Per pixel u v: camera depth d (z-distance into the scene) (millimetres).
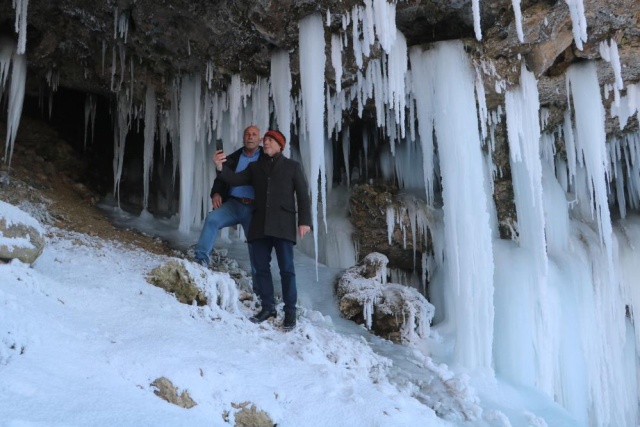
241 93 6672
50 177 7660
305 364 3957
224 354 3570
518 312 6488
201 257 4918
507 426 4316
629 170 8617
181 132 7078
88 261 4875
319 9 5668
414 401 4043
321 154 5934
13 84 6926
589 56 6359
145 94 7516
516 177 7133
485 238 6043
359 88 6379
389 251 7828
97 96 8234
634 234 8680
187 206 7234
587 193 8641
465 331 5762
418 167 8312
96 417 2367
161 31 6363
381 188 8117
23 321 2875
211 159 7578
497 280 6684
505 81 6344
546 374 6449
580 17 5129
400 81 6031
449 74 6129
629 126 7879
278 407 3178
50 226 6059
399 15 5914
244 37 6141
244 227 5113
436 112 6195
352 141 8680
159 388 2896
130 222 7383
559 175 8500
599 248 8109
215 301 4586
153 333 3529
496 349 6438
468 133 6137
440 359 5773
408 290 6312
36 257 3977
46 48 6934
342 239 7867
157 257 6004
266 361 3725
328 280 7066
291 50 6172
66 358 2803
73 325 3266
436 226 7586
